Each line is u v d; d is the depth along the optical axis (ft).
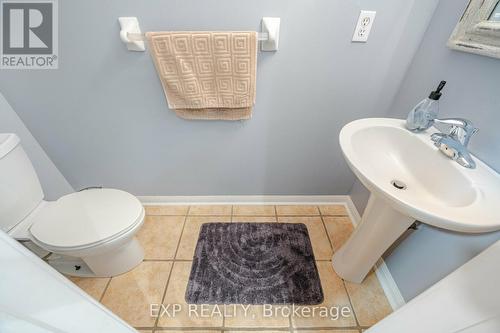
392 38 3.35
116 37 3.25
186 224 5.00
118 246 3.32
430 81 3.15
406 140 2.94
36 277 1.23
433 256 2.95
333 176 4.99
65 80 3.59
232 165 4.79
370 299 3.76
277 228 4.91
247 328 3.43
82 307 1.56
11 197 3.28
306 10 3.13
